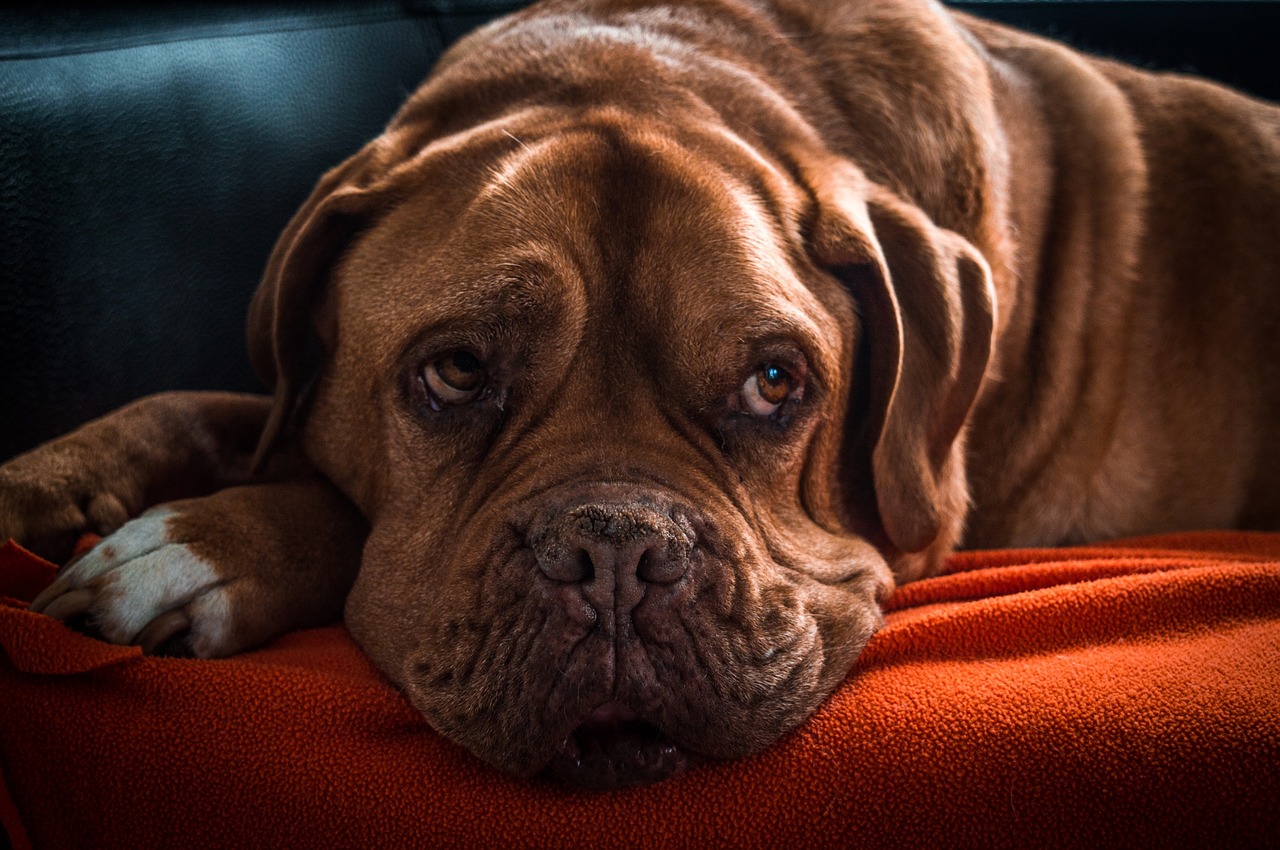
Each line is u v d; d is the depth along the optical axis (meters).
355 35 3.26
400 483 2.08
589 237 1.96
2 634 1.72
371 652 2.01
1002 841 1.62
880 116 2.53
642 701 1.71
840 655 1.96
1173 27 4.16
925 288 2.20
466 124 2.35
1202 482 3.04
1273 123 3.33
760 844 1.64
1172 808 1.61
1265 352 3.07
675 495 1.85
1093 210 2.91
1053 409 2.79
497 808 1.67
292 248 2.17
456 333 1.94
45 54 2.51
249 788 1.66
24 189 2.38
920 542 2.23
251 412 2.58
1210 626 1.97
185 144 2.73
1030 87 3.04
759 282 1.95
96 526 2.18
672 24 2.53
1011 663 1.88
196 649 1.95
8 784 1.72
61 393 2.45
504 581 1.78
